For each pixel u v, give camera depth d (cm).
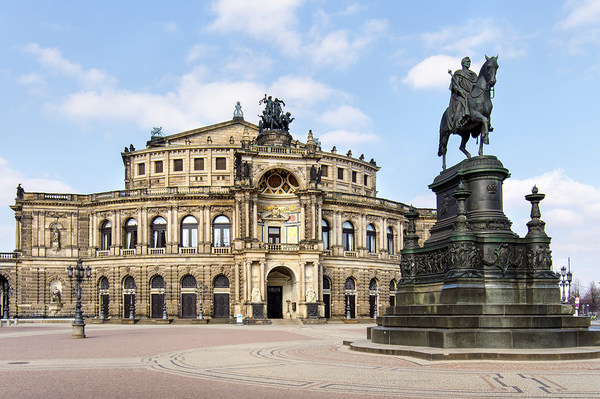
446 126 4312
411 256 4322
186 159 13150
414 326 3853
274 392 2428
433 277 4125
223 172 13112
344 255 12738
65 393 2441
